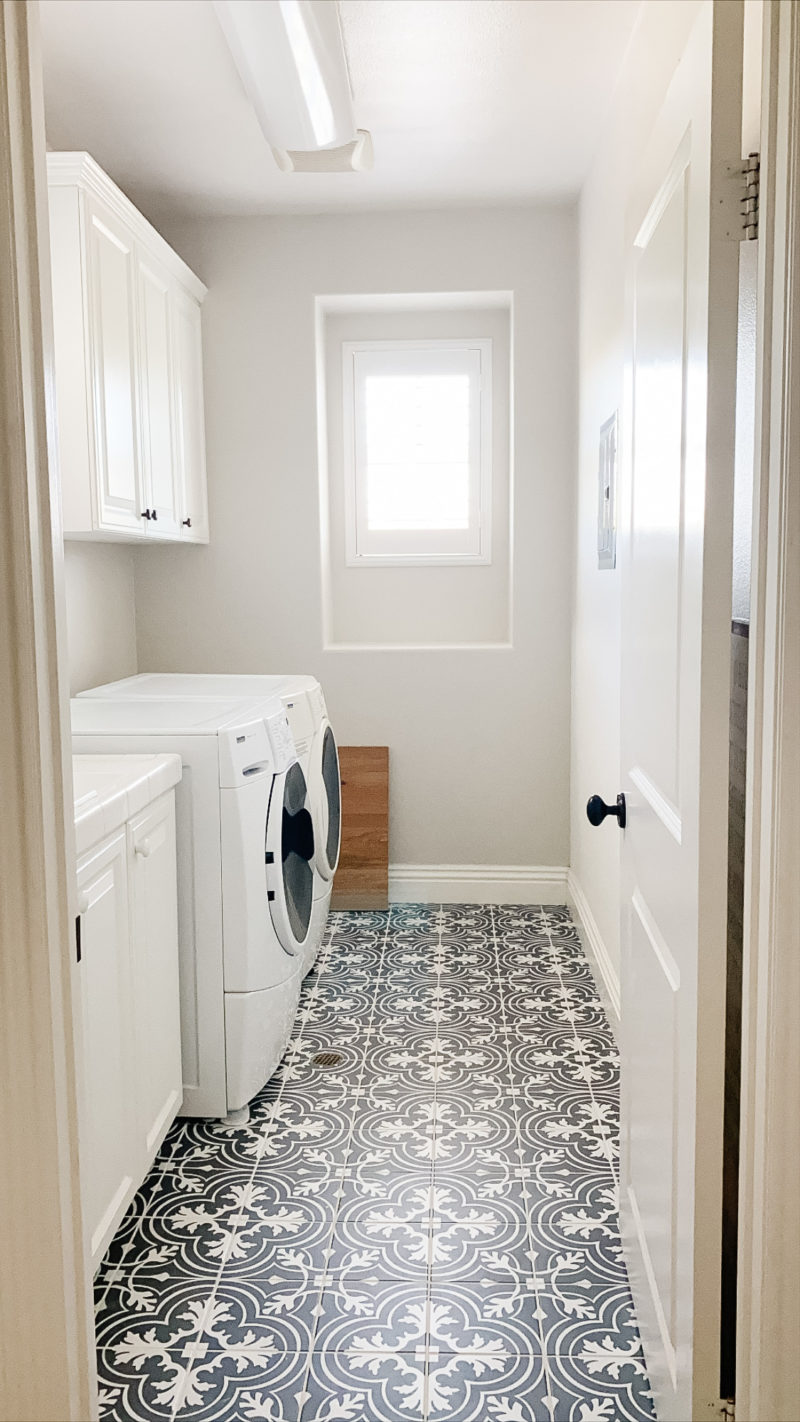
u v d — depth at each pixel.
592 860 3.66
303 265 4.11
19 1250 1.08
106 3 2.49
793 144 1.00
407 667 4.28
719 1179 1.29
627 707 1.96
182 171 3.62
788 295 1.01
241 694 3.25
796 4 0.98
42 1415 1.11
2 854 1.03
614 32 2.71
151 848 2.22
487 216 4.06
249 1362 1.82
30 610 1.01
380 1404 1.72
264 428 4.18
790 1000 1.08
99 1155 1.93
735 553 1.73
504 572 4.58
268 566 4.24
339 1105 2.73
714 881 1.26
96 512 2.85
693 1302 1.32
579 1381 1.77
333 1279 2.04
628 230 1.94
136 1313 1.95
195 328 4.02
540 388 4.11
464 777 4.33
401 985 3.52
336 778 3.75
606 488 3.22
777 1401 1.13
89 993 1.87
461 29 2.68
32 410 1.01
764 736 1.09
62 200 2.73
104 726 2.60
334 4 2.10
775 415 1.06
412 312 4.45
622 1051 2.08
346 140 2.85
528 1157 2.47
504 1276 2.04
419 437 4.53
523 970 3.64
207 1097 2.62
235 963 2.58
